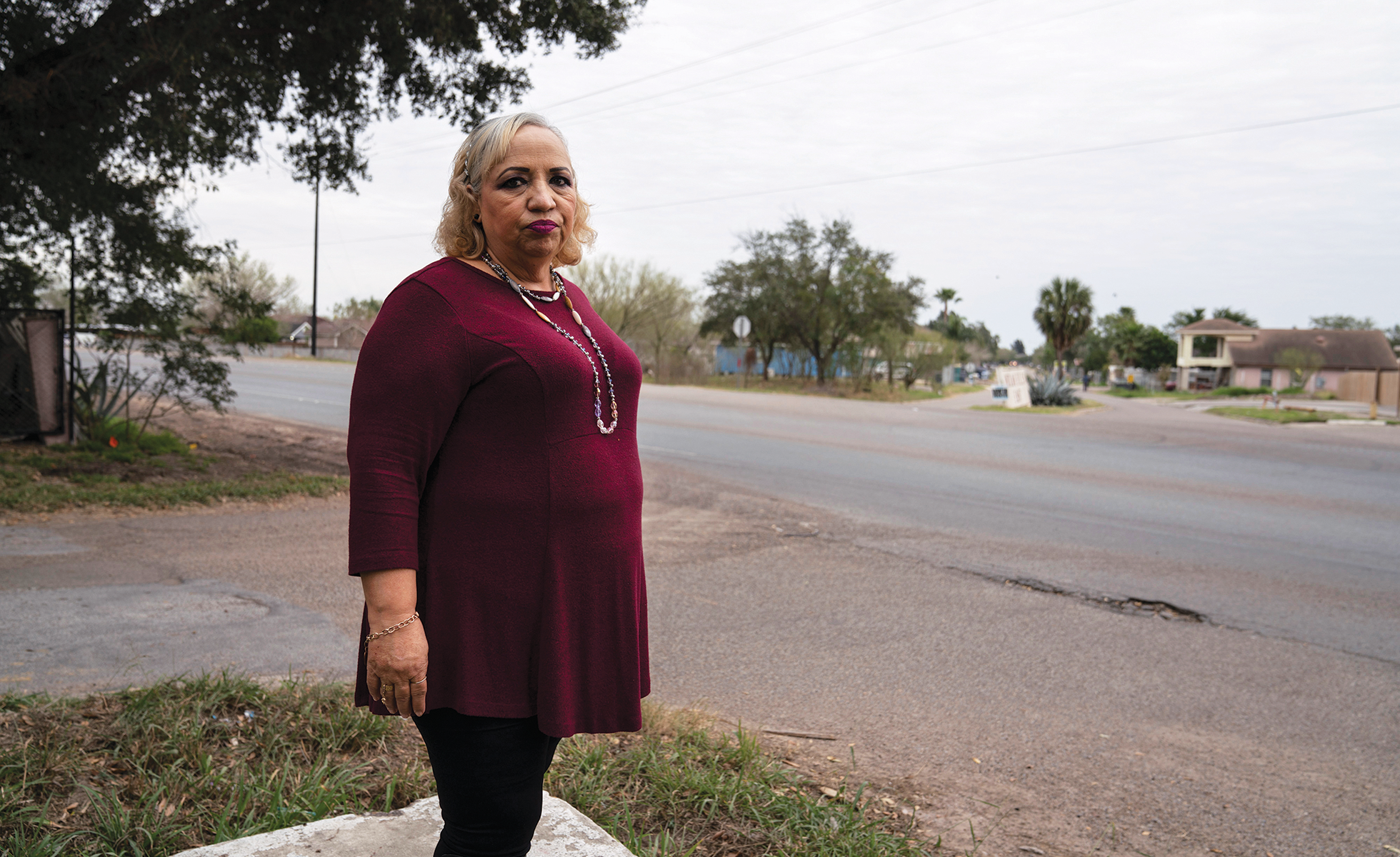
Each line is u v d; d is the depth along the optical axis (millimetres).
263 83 9938
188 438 13078
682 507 9695
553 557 1530
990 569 7176
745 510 9594
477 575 1504
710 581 6633
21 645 4402
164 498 8547
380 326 1472
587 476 1562
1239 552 7957
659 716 3822
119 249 10469
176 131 9047
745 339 38156
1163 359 81500
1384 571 7324
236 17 9547
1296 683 4762
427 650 1469
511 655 1528
